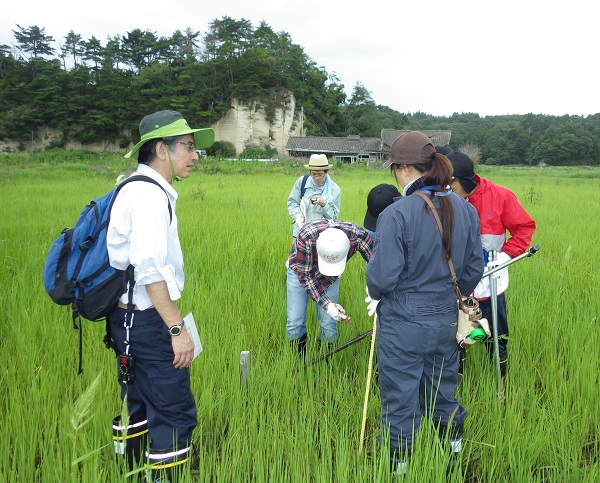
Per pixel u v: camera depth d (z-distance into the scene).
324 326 3.87
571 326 4.00
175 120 2.37
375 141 67.75
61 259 2.27
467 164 3.44
